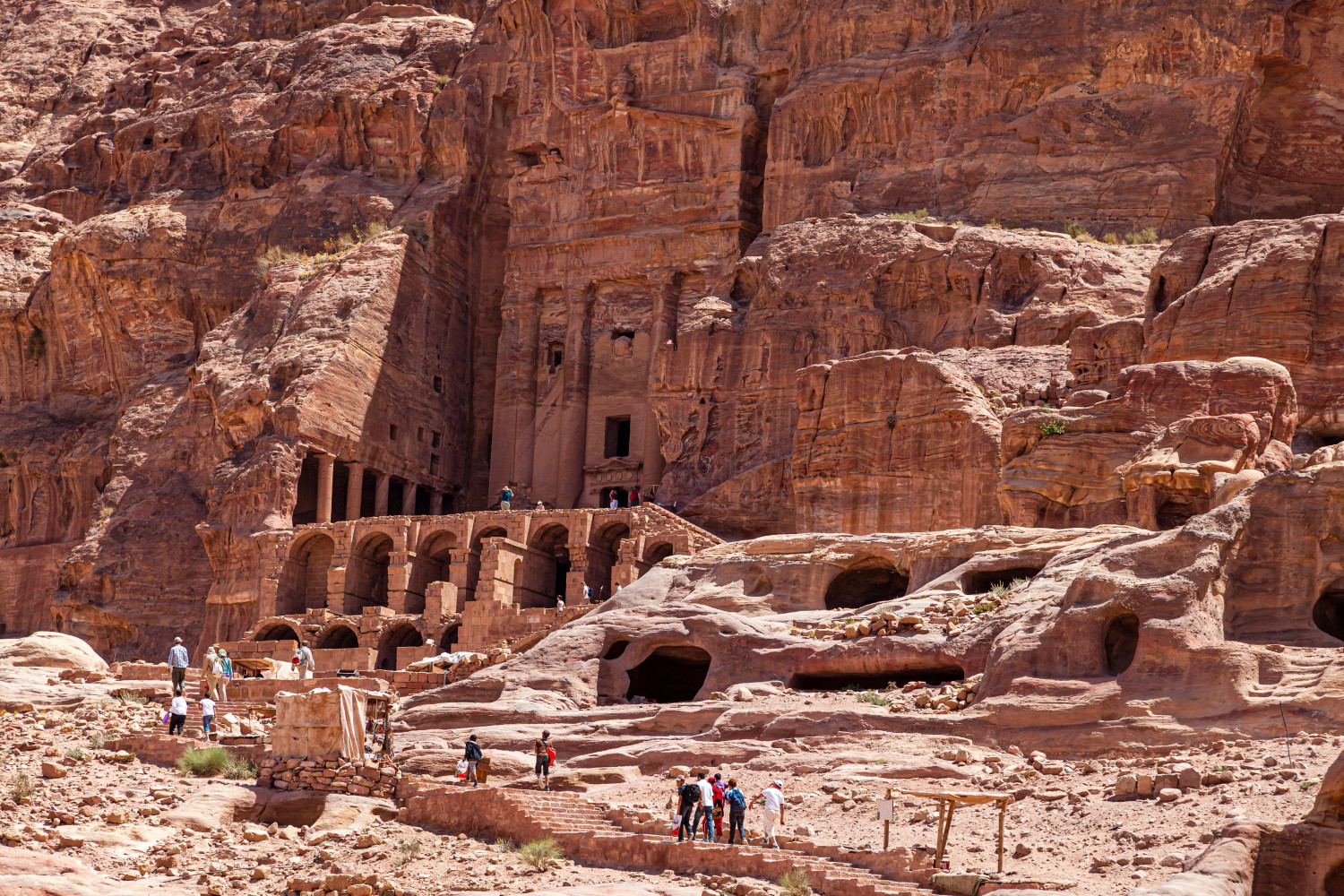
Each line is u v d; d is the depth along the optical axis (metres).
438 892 23.08
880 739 29.55
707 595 40.19
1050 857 22.47
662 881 23.11
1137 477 36.72
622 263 65.50
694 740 31.89
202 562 63.34
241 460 60.97
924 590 36.50
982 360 50.34
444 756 32.47
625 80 66.12
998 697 29.25
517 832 26.31
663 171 65.25
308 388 60.34
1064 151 56.41
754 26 65.62
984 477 46.16
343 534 58.00
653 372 59.53
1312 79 56.31
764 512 54.84
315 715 28.94
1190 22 55.59
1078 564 32.81
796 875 22.03
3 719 34.41
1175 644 27.83
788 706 32.19
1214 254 45.66
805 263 57.03
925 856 22.23
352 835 26.44
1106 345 46.78
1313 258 42.81
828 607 39.78
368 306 63.34
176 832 26.09
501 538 54.53
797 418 55.53
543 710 36.09
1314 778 23.05
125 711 35.91
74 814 26.12
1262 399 38.69
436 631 54.25
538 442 66.31
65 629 63.31
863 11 61.44
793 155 61.50
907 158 59.09
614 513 55.25
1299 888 20.06
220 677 38.34
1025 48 57.78
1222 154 54.72
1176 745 26.41
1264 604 28.95
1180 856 21.11
